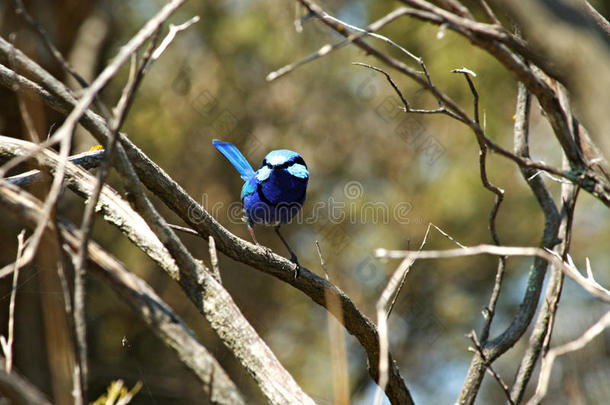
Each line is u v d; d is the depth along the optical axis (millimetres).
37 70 4047
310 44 16891
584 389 5145
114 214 4859
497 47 3770
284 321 18234
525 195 17031
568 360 5293
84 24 15148
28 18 3186
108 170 3207
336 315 5965
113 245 16266
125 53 3037
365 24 16484
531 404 3955
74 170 5074
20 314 13008
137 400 14625
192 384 14812
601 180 4438
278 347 18141
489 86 15820
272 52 16781
